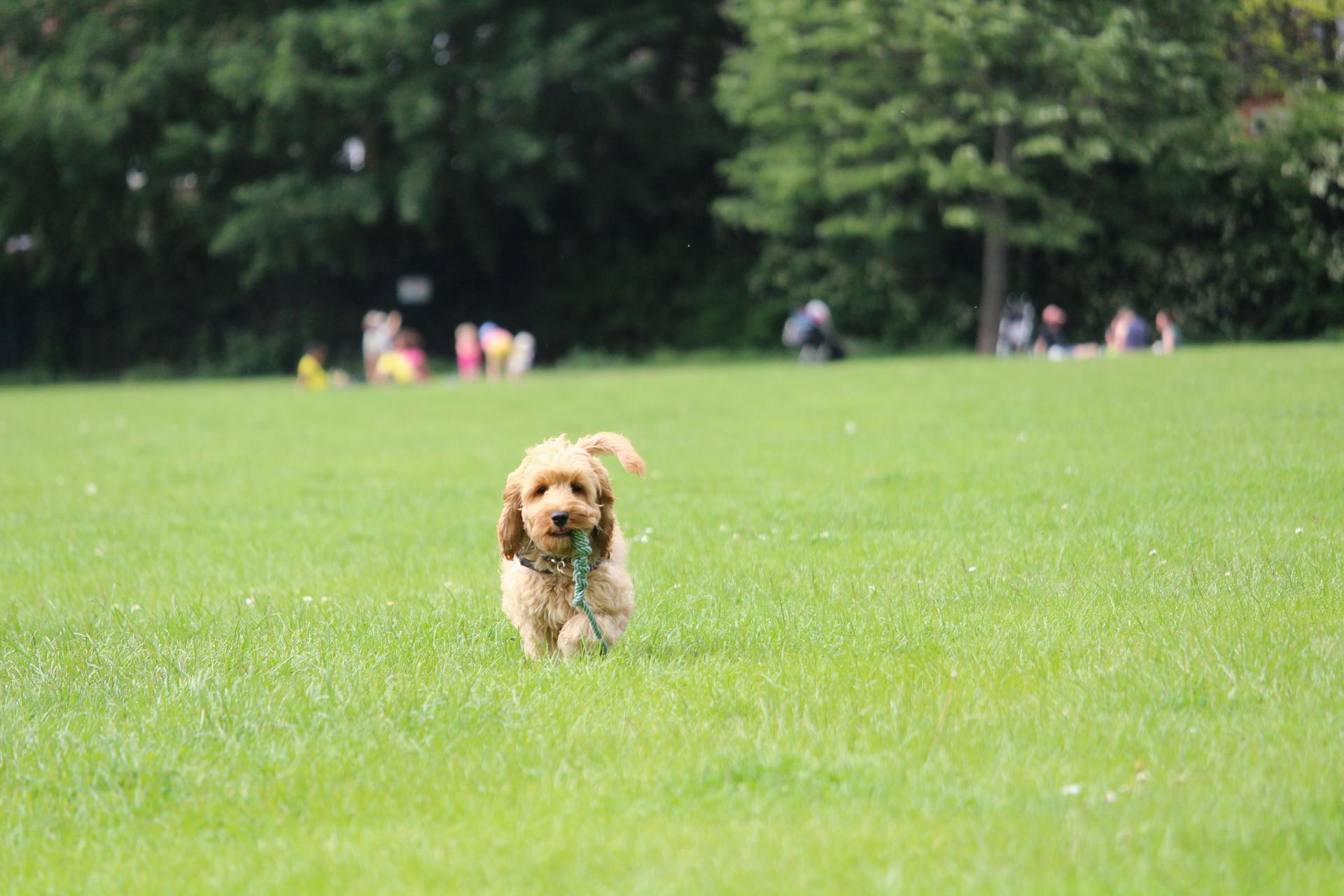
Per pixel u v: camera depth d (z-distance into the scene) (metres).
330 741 5.49
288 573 9.80
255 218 44.12
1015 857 4.13
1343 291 40.22
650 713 5.71
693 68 50.22
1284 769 4.75
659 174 49.41
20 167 45.25
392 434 20.09
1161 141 38.81
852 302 46.34
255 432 21.05
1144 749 5.03
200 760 5.36
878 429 17.39
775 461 14.88
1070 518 10.22
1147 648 6.43
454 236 49.22
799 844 4.31
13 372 50.50
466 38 43.97
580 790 4.87
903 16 38.38
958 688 5.93
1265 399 17.19
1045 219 40.97
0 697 6.45
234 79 42.28
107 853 4.61
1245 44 41.72
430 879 4.18
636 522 11.29
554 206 50.19
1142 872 3.97
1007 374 25.30
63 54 45.00
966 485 12.29
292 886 4.19
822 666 6.43
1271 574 7.91
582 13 46.28
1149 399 18.34
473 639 7.41
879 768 4.89
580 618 6.72
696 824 4.53
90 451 18.58
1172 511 10.18
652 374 35.03
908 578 8.52
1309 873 3.98
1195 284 42.31
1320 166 40.12
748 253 49.91
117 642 7.60
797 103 41.41
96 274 49.34
